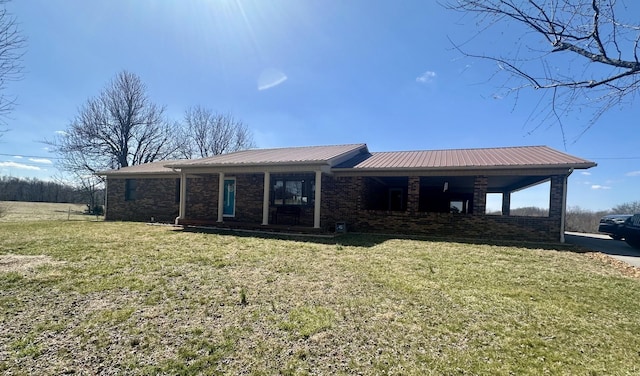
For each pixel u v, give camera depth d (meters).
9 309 3.96
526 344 3.27
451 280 5.55
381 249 8.41
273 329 3.52
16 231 11.27
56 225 13.75
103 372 2.65
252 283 5.24
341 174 12.33
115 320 3.69
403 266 6.52
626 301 4.68
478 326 3.68
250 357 2.93
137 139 29.98
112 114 28.25
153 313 3.92
